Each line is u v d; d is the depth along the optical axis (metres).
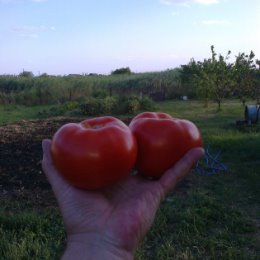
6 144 2.63
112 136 0.30
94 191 0.33
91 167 0.29
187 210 1.38
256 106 3.37
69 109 5.08
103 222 0.32
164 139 0.32
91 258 0.30
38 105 6.63
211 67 4.89
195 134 0.33
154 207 0.33
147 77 8.31
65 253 0.31
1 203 1.51
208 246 1.16
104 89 7.30
